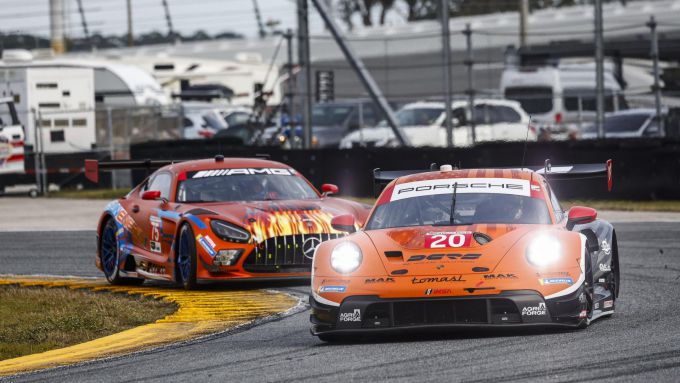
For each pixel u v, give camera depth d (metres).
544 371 22.66
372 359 25.11
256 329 31.94
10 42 142.00
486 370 23.02
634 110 111.50
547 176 33.97
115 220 46.66
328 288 27.45
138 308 37.44
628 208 72.50
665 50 121.19
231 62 144.38
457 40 146.50
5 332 32.94
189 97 134.88
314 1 90.12
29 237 68.56
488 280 26.31
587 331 27.73
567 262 26.97
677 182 75.81
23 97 115.12
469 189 30.98
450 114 86.00
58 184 112.31
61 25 165.00
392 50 149.62
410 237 28.47
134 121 118.56
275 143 106.56
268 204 42.94
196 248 41.28
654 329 28.02
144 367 26.20
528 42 146.00
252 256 40.94
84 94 117.00
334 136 118.94
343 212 42.56
